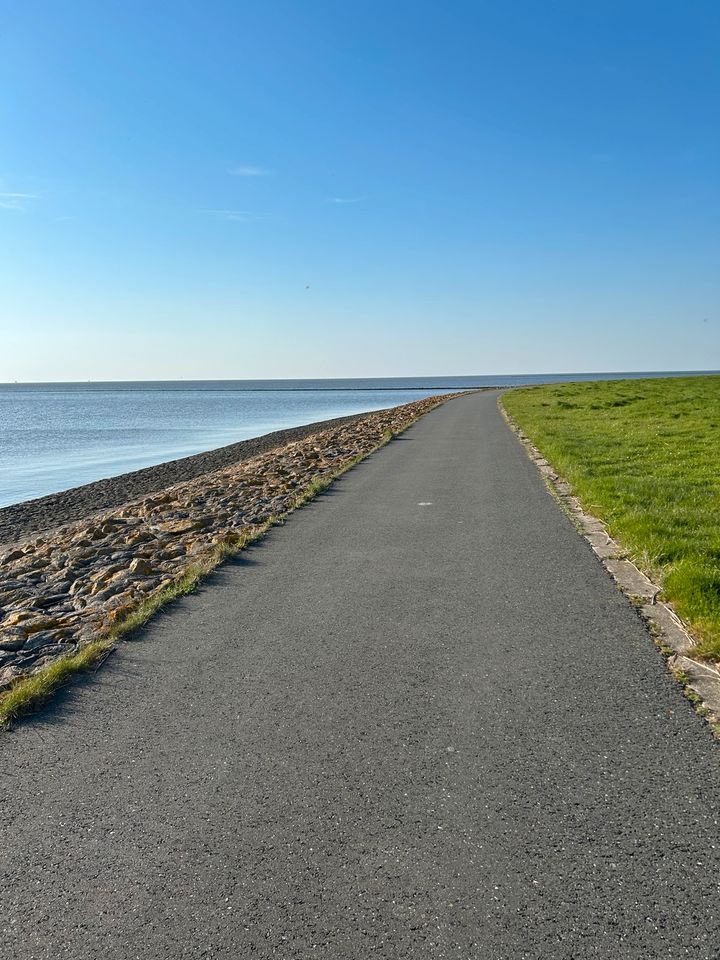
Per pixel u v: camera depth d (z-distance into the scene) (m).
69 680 4.93
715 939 2.51
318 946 2.54
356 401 101.62
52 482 25.38
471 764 3.69
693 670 4.73
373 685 4.68
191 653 5.35
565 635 5.41
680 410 27.66
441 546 8.31
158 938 2.62
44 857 3.10
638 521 8.45
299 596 6.65
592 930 2.57
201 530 10.78
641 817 3.21
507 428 25.22
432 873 2.89
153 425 58.00
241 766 3.76
